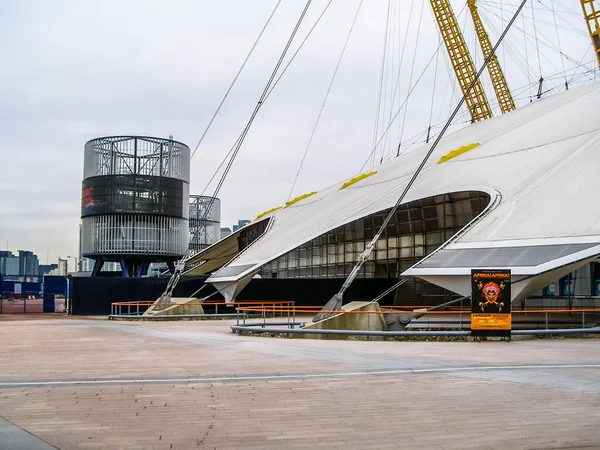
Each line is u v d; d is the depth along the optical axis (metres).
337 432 7.21
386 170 51.47
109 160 95.75
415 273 24.67
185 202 100.88
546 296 31.98
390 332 20.41
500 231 26.00
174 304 39.97
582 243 21.86
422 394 9.56
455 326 25.70
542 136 37.19
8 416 8.03
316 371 11.98
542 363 13.24
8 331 26.00
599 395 9.45
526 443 6.70
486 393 9.63
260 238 49.44
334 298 25.30
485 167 35.69
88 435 7.05
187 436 7.03
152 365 13.10
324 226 39.47
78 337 22.05
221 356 14.90
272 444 6.70
